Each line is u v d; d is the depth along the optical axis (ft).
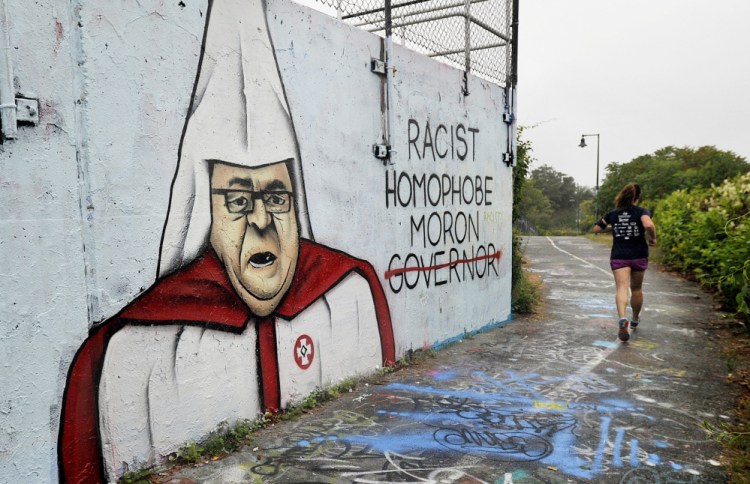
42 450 8.26
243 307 11.71
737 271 22.65
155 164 9.76
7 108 7.55
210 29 10.71
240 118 11.47
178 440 10.41
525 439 11.70
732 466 10.39
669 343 19.94
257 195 11.96
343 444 11.37
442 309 19.47
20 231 7.87
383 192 16.21
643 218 20.45
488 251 22.58
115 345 9.24
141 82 9.46
